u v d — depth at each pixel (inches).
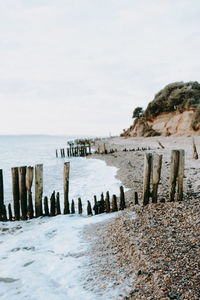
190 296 131.4
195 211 243.0
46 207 331.6
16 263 201.0
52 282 170.1
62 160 1283.2
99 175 701.3
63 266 191.6
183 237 196.9
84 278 171.3
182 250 177.6
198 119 1318.9
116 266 178.4
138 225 233.5
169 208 263.3
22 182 319.6
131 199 376.2
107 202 325.4
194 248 178.5
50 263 198.7
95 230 261.0
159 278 149.4
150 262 167.9
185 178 458.3
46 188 573.0
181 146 1077.8
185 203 273.6
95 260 194.7
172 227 217.5
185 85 1784.0
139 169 675.4
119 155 1072.8
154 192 290.2
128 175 604.1
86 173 763.4
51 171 880.9
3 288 165.0
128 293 145.6
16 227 292.8
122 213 281.3
